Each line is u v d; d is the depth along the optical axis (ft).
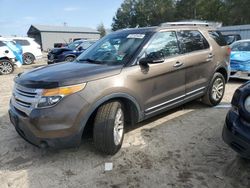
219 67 18.31
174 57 15.05
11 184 10.71
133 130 15.30
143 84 13.25
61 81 10.89
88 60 14.39
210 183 10.31
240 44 31.19
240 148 9.52
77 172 11.37
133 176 10.93
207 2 189.67
